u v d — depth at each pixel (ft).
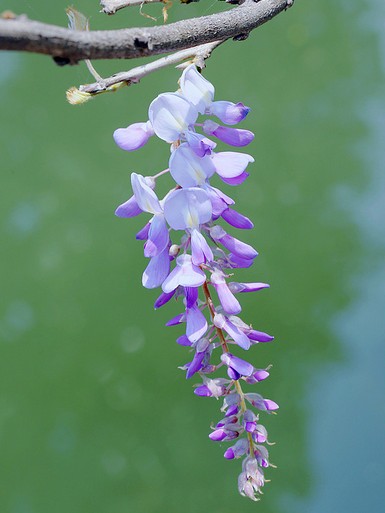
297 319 12.73
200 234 3.65
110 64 13.53
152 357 12.55
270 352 12.38
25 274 13.42
